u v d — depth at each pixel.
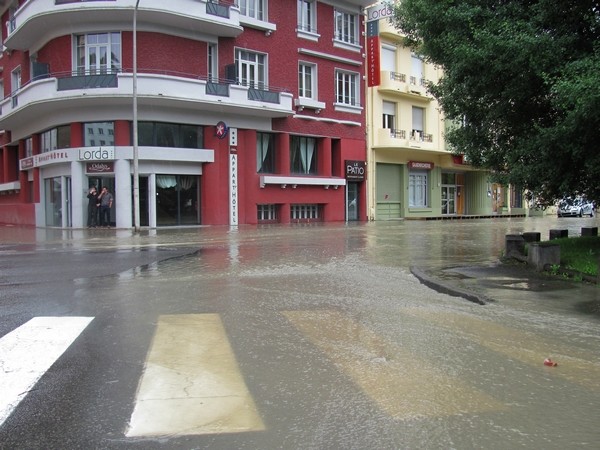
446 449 3.18
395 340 5.41
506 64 9.55
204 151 24.59
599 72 7.71
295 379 4.31
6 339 5.38
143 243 15.85
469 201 41.44
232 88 24.52
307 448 3.19
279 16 27.55
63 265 10.91
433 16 11.25
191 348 5.11
